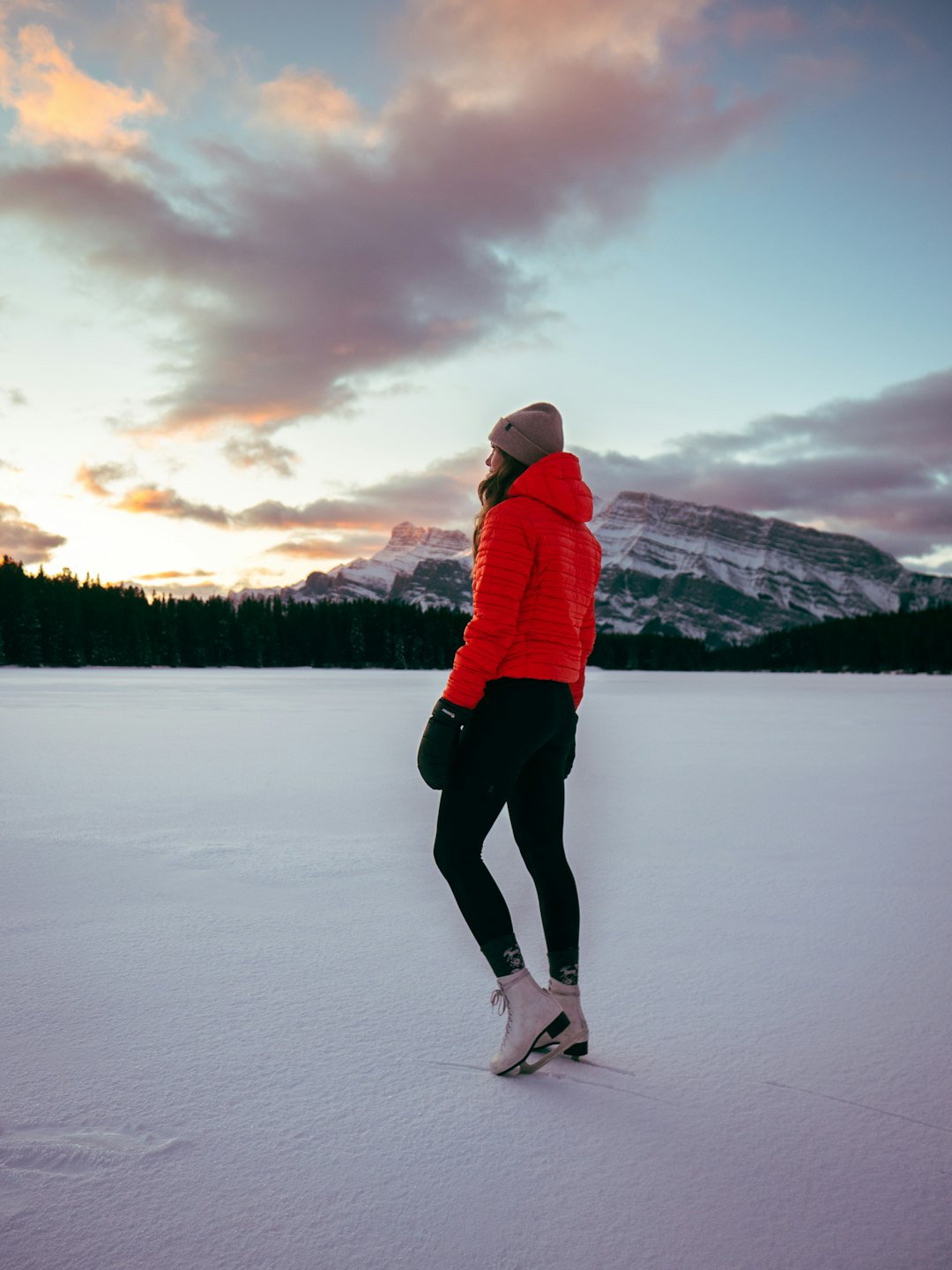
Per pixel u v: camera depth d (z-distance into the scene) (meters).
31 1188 1.23
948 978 2.23
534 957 2.43
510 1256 1.09
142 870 3.41
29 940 2.50
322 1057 1.72
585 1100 1.54
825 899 3.07
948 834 4.35
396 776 6.43
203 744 8.95
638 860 3.74
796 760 8.05
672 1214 1.19
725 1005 2.03
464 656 1.70
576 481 1.86
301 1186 1.25
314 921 2.73
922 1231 1.15
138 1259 1.07
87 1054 1.71
